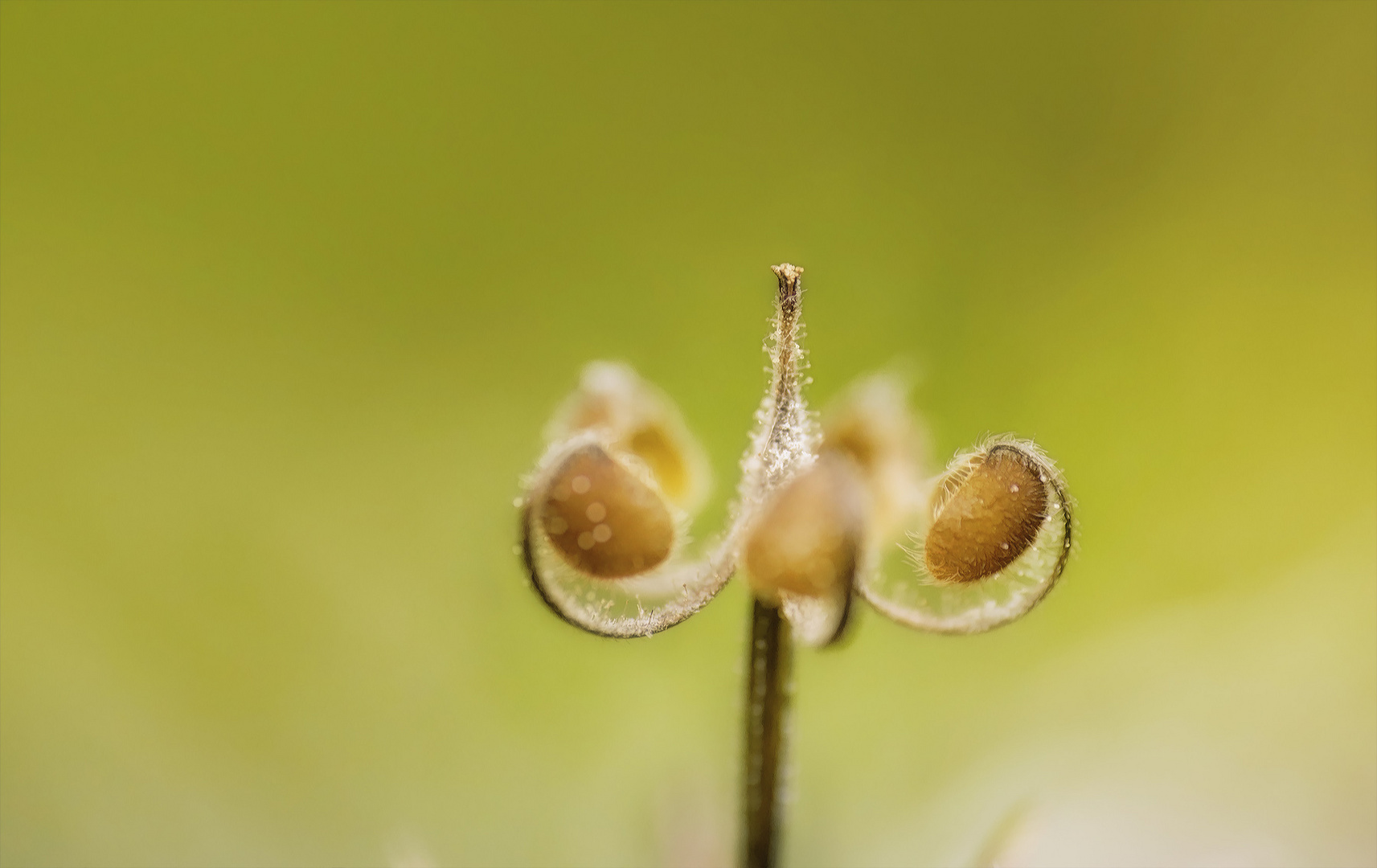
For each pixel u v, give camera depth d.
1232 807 0.08
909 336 0.09
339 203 0.08
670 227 0.09
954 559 0.07
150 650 0.08
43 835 0.08
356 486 0.08
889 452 0.07
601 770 0.08
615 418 0.07
